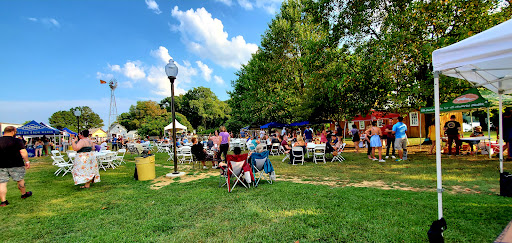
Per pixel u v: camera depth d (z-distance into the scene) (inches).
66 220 164.6
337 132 565.9
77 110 719.7
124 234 138.6
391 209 157.9
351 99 514.3
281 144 525.7
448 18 387.9
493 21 367.9
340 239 120.6
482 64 151.3
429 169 286.7
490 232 120.7
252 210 168.7
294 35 850.8
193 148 379.2
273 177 257.0
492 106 395.2
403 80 462.0
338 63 511.8
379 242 116.3
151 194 225.8
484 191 192.5
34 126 764.6
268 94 959.0
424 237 118.9
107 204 199.9
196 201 197.3
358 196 189.9
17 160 214.8
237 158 232.1
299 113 808.3
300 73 877.2
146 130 2111.2
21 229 150.9
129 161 534.0
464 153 405.1
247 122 1286.9
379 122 685.9
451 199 172.2
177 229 143.3
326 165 363.9
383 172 285.3
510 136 292.7
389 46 407.8
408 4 426.3
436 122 119.3
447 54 116.0
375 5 462.9
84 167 255.8
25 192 226.1
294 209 167.0
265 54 973.8
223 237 129.8
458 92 444.1
